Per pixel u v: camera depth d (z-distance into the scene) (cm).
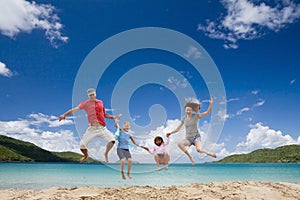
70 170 2445
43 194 564
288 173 2231
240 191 566
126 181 1422
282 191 577
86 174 1911
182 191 572
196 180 1520
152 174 1894
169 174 1944
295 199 534
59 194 557
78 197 533
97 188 616
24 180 1440
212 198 521
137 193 563
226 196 533
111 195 555
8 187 1161
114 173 2000
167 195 546
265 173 2270
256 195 543
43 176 1712
